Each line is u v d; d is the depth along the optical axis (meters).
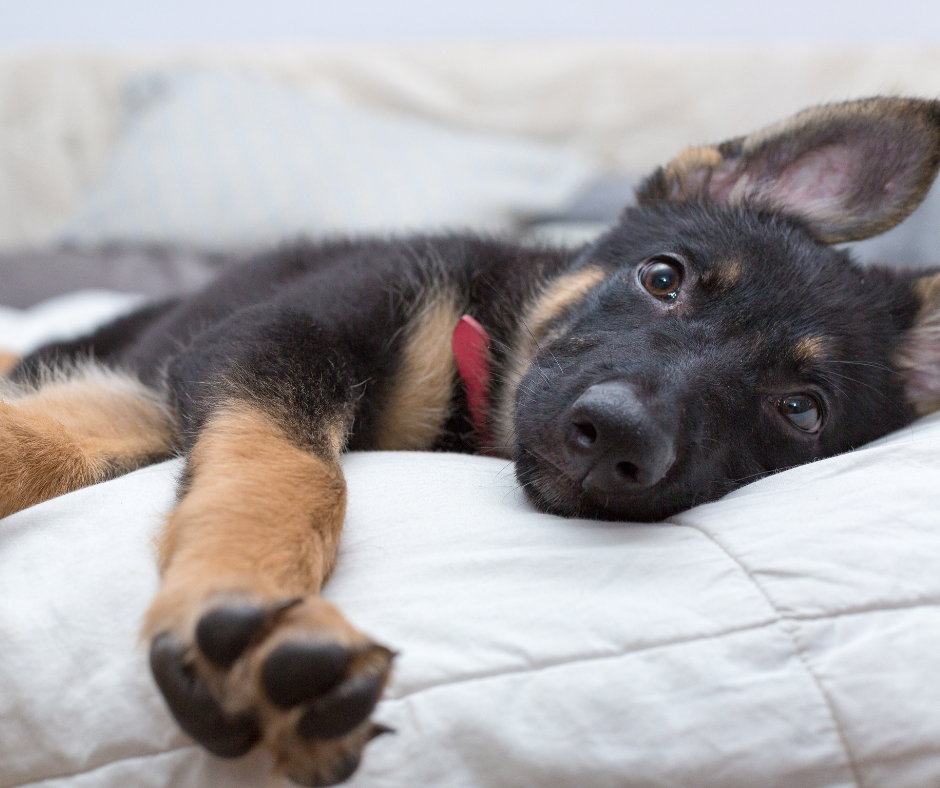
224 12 1.25
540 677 0.30
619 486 0.36
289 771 0.28
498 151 1.04
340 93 1.17
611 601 0.31
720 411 0.39
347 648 0.28
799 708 0.30
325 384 0.40
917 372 0.46
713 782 0.29
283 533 0.33
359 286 0.45
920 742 0.29
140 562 0.33
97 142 1.17
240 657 0.28
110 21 1.25
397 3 1.26
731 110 1.15
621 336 0.42
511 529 0.35
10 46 1.23
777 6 1.22
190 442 0.38
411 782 0.29
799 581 0.32
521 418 0.40
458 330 0.46
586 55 1.17
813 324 0.42
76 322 0.73
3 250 1.01
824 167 0.47
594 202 1.02
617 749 0.29
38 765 0.30
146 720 0.30
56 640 0.32
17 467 0.38
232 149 1.00
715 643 0.30
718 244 0.44
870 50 1.12
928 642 0.30
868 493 0.35
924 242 0.83
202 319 0.50
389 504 0.36
